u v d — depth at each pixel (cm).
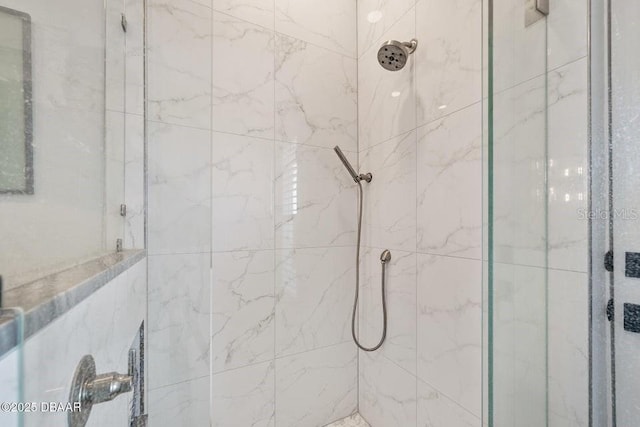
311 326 135
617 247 57
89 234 61
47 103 53
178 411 103
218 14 117
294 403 130
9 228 39
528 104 68
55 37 58
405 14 118
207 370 111
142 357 87
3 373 20
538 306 67
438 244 102
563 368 63
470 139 90
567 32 64
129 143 94
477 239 88
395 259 123
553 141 66
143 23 98
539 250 67
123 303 60
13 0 51
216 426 113
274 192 128
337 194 143
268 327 125
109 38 82
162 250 102
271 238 126
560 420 64
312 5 138
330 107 142
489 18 70
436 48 103
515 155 69
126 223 92
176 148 107
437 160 103
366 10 143
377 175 135
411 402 114
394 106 124
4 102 45
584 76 61
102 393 40
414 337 113
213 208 115
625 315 55
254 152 123
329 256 140
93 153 67
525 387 67
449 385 97
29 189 44
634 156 54
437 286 102
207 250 112
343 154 144
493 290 68
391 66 112
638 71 54
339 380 142
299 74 134
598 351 59
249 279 121
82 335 35
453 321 96
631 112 55
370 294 139
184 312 106
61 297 29
